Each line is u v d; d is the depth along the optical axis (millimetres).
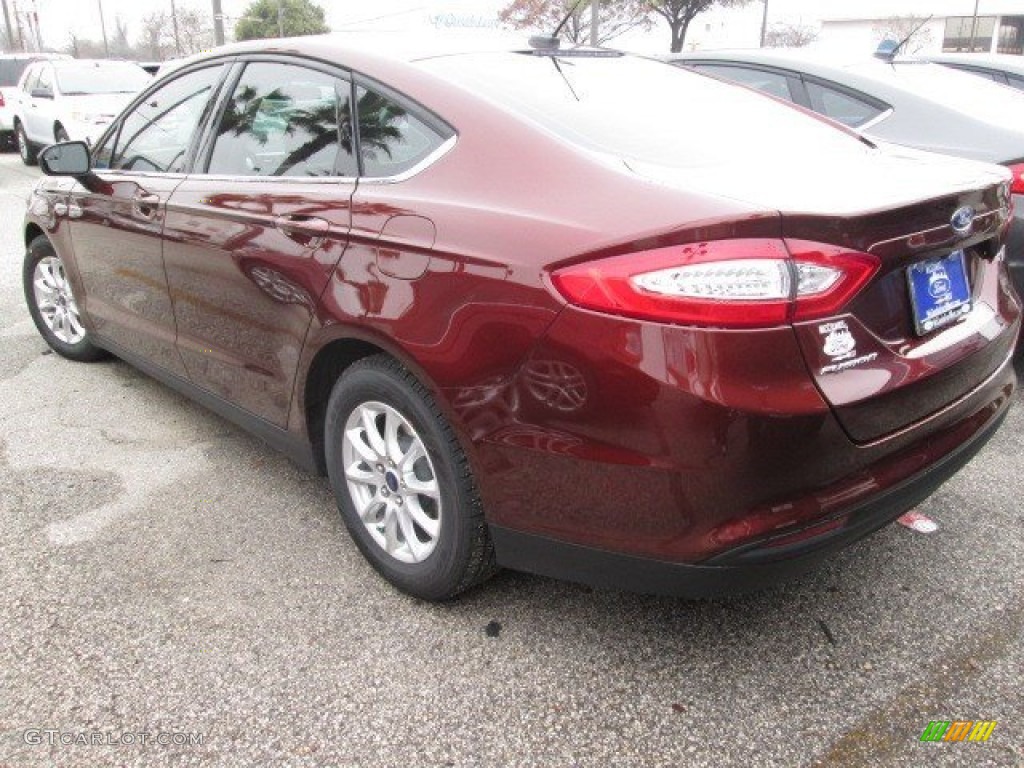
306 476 3445
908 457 2197
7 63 18484
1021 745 2074
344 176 2656
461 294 2170
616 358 1927
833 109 4777
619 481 2006
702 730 2135
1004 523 3047
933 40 56406
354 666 2352
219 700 2227
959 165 2512
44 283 4691
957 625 2510
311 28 50312
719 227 1860
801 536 2002
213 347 3227
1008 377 2643
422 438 2400
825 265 1903
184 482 3389
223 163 3164
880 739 2102
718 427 1876
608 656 2391
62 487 3338
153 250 3408
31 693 2242
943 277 2287
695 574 2012
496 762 2043
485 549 2418
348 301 2455
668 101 2713
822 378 1940
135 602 2619
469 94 2451
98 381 4473
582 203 2066
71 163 3645
